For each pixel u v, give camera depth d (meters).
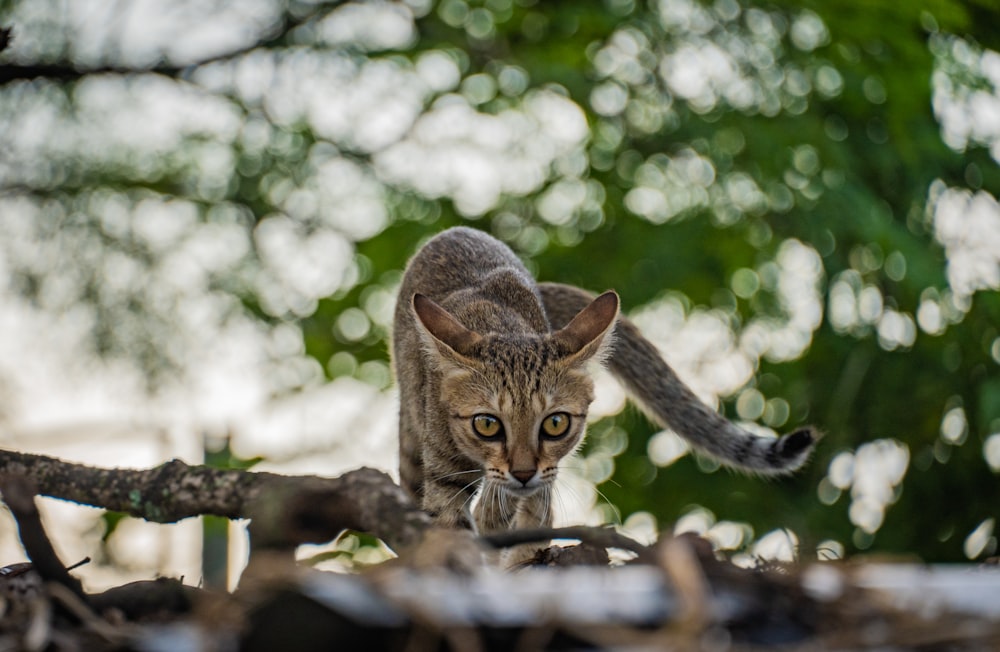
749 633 1.85
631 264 8.04
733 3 7.57
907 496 8.22
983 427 7.52
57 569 2.27
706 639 1.79
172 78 7.40
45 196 7.59
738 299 8.26
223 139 7.95
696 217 8.02
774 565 2.14
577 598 1.82
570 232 8.28
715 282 8.22
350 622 1.70
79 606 2.09
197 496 2.66
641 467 8.30
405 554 2.16
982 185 7.84
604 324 5.05
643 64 7.89
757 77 7.89
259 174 7.95
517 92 7.93
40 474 2.94
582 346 4.96
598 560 2.91
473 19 7.86
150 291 7.68
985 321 7.91
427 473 5.04
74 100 7.56
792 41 7.79
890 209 7.85
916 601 1.93
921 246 7.50
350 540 5.64
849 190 7.50
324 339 7.80
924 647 1.80
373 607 1.72
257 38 7.56
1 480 2.26
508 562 4.75
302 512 2.38
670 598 1.83
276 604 1.71
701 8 7.67
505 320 5.15
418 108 7.90
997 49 7.55
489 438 4.77
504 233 8.18
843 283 8.05
